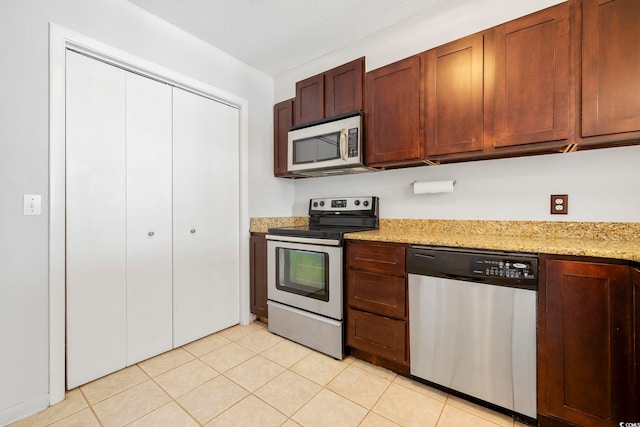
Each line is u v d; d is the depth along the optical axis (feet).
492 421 4.41
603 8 4.20
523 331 4.22
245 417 4.54
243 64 8.29
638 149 4.79
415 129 6.01
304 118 8.09
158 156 6.49
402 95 6.18
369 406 4.78
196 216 7.22
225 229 7.89
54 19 4.89
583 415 3.84
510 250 4.35
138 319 6.15
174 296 6.79
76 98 5.25
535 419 4.21
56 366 4.88
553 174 5.48
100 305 5.58
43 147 4.79
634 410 3.50
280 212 9.37
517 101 4.91
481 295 4.55
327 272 6.42
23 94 4.58
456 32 6.26
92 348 5.48
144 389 5.25
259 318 8.64
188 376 5.66
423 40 6.66
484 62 5.21
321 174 8.58
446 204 6.70
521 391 4.26
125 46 5.81
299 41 7.40
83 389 5.24
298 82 8.25
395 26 6.93
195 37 7.08
